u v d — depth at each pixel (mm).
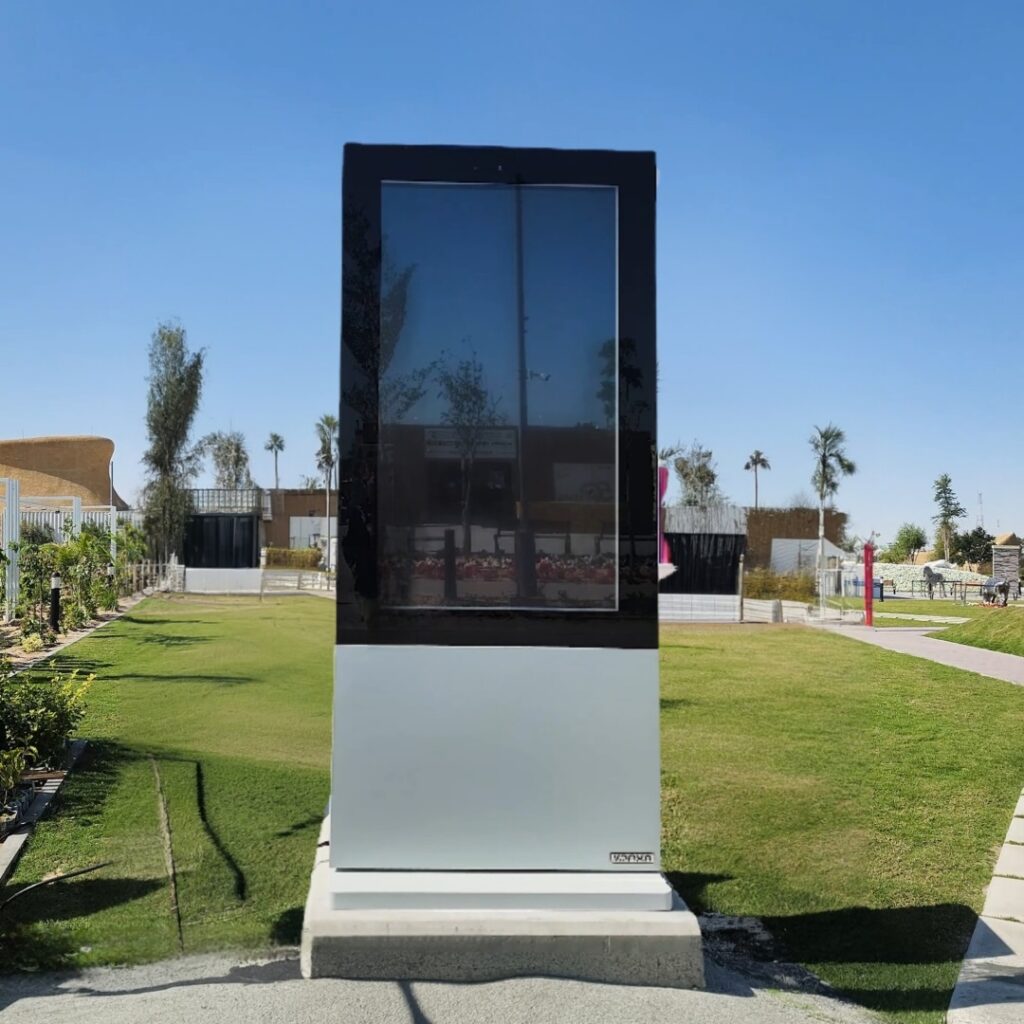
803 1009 3613
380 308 3857
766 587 37000
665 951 3639
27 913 4223
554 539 3906
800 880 5203
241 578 34000
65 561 18156
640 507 3922
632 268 3949
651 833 3873
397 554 3857
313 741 7715
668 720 9344
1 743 5898
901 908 4859
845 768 7527
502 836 3834
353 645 3822
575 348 3945
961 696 11031
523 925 3600
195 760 6918
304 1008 3303
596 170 3945
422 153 3889
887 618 25688
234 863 4887
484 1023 3232
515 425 3918
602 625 3891
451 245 3910
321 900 3723
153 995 3436
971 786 7086
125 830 5348
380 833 3803
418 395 3896
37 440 38688
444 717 3834
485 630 3850
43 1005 3361
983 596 34125
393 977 3555
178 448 38219
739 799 6605
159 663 12516
